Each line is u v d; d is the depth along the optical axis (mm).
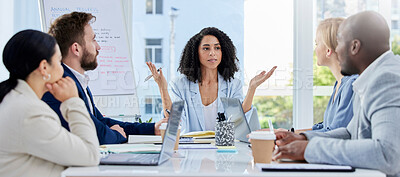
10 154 1170
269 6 3486
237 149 1658
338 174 1062
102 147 1640
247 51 3494
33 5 3320
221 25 3494
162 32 3529
